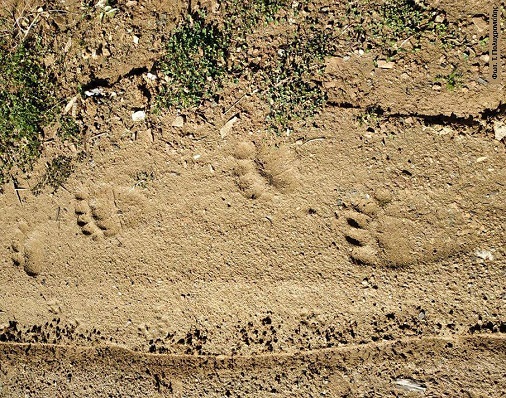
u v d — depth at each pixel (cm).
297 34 186
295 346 184
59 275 192
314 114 184
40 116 195
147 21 192
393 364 182
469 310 178
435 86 181
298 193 184
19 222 195
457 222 179
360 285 181
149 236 188
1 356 198
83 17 195
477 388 178
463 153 180
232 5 188
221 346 187
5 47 198
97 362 193
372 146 182
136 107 190
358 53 184
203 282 186
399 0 184
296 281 183
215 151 187
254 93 186
